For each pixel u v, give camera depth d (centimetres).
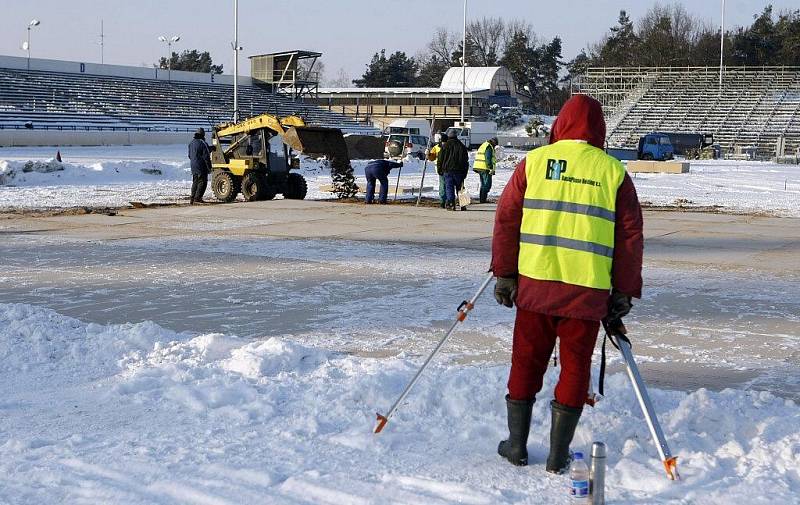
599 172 463
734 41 11144
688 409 537
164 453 490
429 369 659
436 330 843
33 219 1880
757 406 561
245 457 483
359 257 1344
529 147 8206
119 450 495
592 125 478
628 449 486
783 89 8206
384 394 579
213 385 620
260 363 662
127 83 7694
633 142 7719
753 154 6588
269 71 8569
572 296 460
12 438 523
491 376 610
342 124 8188
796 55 10869
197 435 521
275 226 1764
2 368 684
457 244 1509
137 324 790
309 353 705
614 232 465
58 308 936
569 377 465
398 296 1020
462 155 2083
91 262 1275
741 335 834
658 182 3631
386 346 775
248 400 590
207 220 1869
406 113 9712
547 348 480
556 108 14038
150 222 1828
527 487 446
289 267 1238
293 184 2412
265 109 7981
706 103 8200
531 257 468
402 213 2030
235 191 2339
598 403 556
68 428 542
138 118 6981
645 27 12694
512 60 13938
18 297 997
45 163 3162
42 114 6338
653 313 938
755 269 1256
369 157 5219
